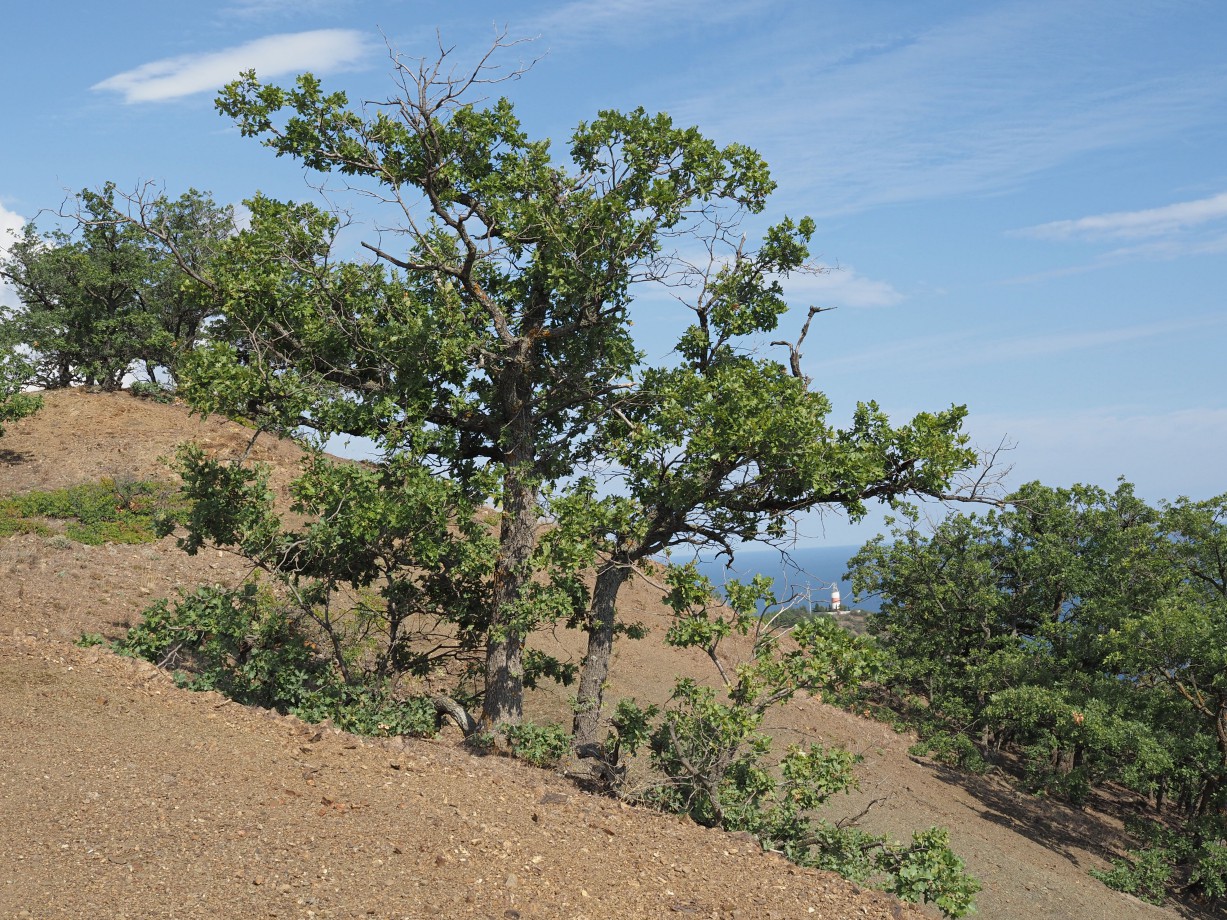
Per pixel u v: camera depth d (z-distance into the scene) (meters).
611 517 13.95
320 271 15.23
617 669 24.17
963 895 10.44
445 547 15.38
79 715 10.15
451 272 15.60
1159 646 22.44
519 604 14.55
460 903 7.06
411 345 14.80
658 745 13.03
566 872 8.08
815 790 11.72
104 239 37.47
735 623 12.74
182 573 22.72
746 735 11.57
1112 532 28.31
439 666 17.89
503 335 15.67
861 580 32.31
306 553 15.52
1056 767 28.70
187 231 38.84
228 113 15.05
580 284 15.27
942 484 13.88
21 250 38.72
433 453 15.74
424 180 15.76
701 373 16.36
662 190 14.77
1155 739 23.25
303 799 8.73
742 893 8.49
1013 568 31.52
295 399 14.72
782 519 15.30
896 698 32.59
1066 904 18.86
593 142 15.74
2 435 29.88
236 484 15.10
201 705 11.32
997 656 28.20
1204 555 26.81
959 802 23.88
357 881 7.17
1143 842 24.78
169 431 32.69
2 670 10.91
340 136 15.43
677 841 9.79
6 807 7.69
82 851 7.09
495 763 12.77
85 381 39.41
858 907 8.67
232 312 15.03
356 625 19.73
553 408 16.56
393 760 10.46
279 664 13.98
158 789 8.45
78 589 20.22
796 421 13.47
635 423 15.49
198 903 6.53
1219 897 21.83
